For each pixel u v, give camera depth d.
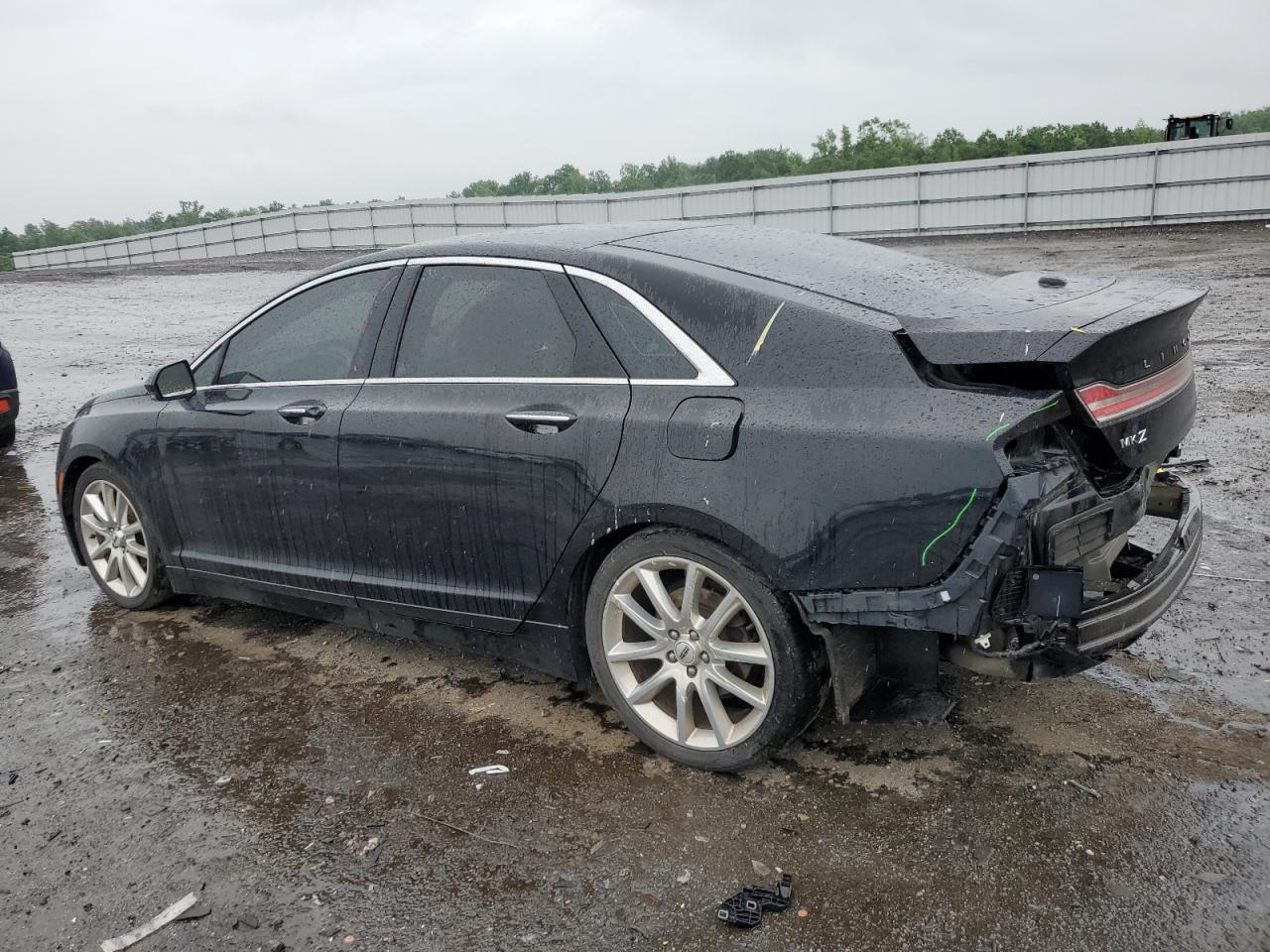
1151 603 2.81
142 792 3.21
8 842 2.98
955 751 3.11
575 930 2.46
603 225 3.73
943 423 2.53
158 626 4.64
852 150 99.88
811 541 2.67
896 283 3.10
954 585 2.52
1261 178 30.97
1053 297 3.06
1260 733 3.12
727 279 2.97
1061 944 2.30
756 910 2.44
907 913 2.43
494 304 3.40
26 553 5.87
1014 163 35.62
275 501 3.99
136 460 4.50
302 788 3.17
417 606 3.68
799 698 2.86
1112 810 2.77
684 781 3.06
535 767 3.21
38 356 14.96
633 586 3.16
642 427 2.94
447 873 2.71
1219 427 6.92
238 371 4.18
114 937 2.55
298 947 2.47
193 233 63.78
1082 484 2.64
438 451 3.41
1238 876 2.48
